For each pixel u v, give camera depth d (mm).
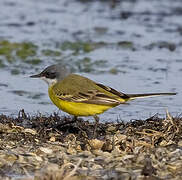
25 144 12688
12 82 18781
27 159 11797
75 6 28812
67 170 11250
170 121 13430
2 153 12062
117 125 14078
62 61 20953
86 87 13422
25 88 18297
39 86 18562
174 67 20438
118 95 13250
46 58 21281
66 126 13930
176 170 11336
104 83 18578
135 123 14102
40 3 29359
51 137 13016
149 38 23906
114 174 11125
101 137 13344
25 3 29359
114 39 23797
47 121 14359
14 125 13656
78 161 11469
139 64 20797
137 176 11031
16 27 25359
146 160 11461
